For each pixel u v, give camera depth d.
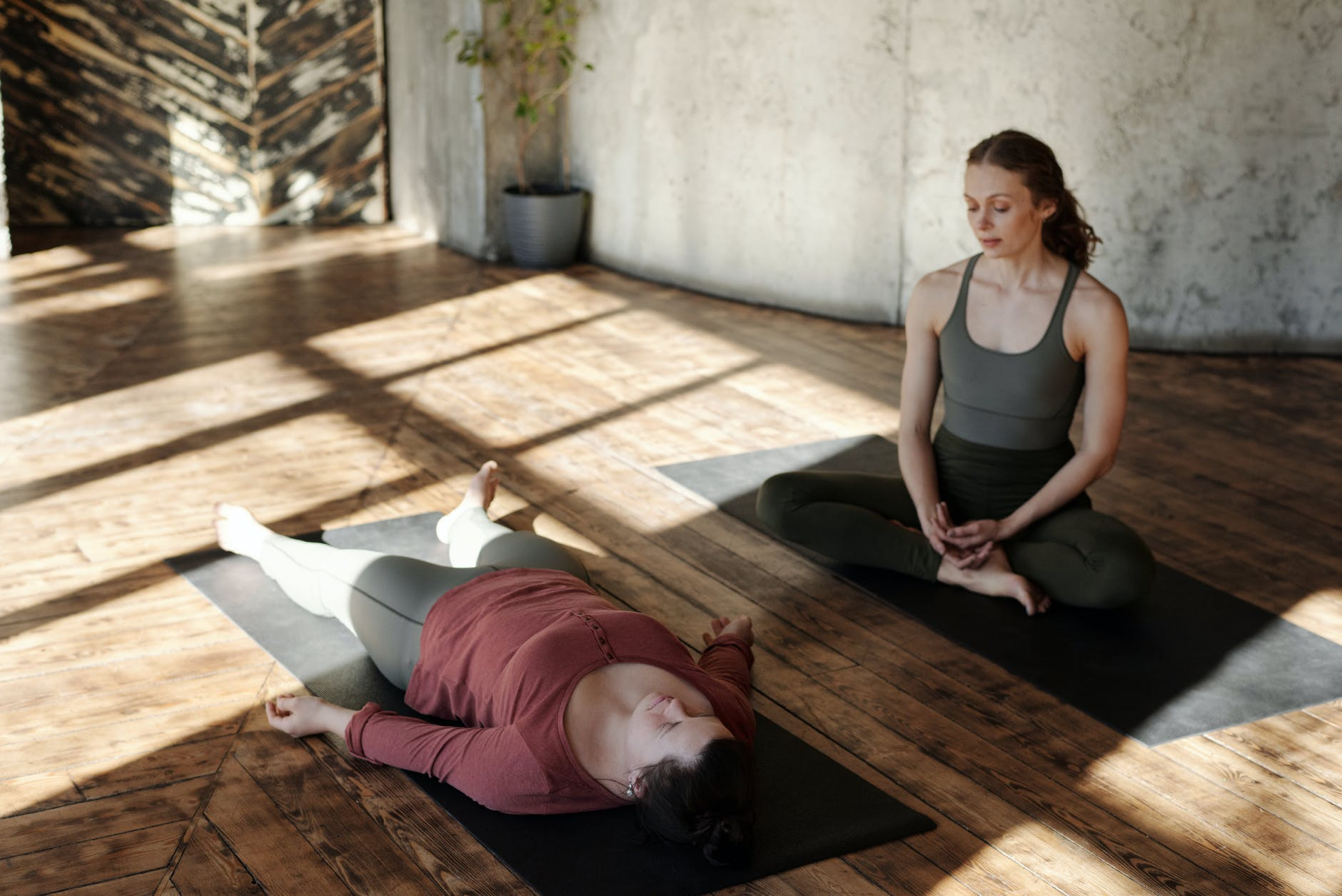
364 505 3.49
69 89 6.64
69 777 2.25
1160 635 2.84
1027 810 2.23
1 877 1.98
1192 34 4.69
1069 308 2.87
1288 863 2.11
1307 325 4.99
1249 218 4.88
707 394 4.50
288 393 4.39
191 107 6.79
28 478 3.61
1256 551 3.31
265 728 2.43
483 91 6.13
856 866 2.07
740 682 2.41
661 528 3.39
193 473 3.69
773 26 5.41
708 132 5.73
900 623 2.90
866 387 4.62
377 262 6.28
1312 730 2.49
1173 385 4.65
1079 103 4.86
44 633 2.75
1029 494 3.03
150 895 1.96
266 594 2.96
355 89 6.94
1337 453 4.03
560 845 2.08
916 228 5.31
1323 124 4.76
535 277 6.11
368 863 2.04
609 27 6.02
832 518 3.12
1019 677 2.68
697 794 1.93
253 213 7.01
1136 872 2.08
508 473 3.76
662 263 6.08
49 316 5.18
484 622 2.31
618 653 2.13
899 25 5.11
